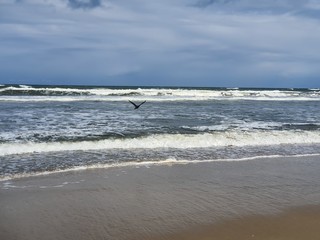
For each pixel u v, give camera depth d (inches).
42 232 215.8
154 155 439.5
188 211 253.4
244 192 301.9
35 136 523.5
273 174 366.3
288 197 290.0
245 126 684.1
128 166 382.6
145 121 729.6
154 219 237.9
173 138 531.2
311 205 270.8
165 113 908.6
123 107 1055.6
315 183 335.6
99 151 453.7
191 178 343.6
